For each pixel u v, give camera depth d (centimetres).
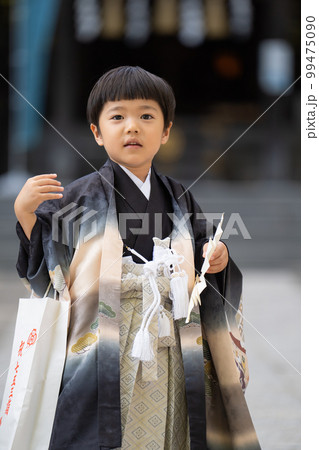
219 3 2653
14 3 2050
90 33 2555
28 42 2031
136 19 2645
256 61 2931
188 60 2952
